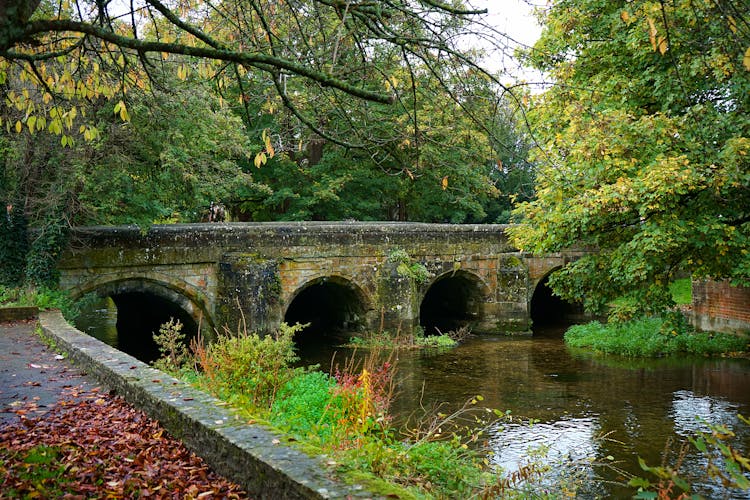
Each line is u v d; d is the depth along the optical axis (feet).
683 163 41.42
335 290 89.15
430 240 86.07
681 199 44.80
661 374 57.41
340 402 27.68
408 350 74.90
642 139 44.16
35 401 25.91
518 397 50.47
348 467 14.71
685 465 33.91
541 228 49.57
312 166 105.70
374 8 18.11
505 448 37.14
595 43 53.57
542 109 52.95
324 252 77.87
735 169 38.45
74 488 15.97
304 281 76.64
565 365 63.77
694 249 45.52
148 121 59.52
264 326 70.08
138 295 82.43
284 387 31.53
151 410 22.26
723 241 42.11
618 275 47.50
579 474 30.27
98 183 60.64
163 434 20.70
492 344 79.15
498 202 140.97
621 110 45.44
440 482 22.17
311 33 22.89
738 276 47.03
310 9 22.70
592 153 44.88
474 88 20.20
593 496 29.73
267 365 30.60
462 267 88.43
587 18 53.72
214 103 67.67
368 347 77.51
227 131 71.61
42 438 20.36
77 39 22.22
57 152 59.52
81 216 66.44
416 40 17.89
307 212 103.04
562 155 48.60
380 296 81.41
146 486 16.35
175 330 36.40
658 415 44.19
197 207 72.08
